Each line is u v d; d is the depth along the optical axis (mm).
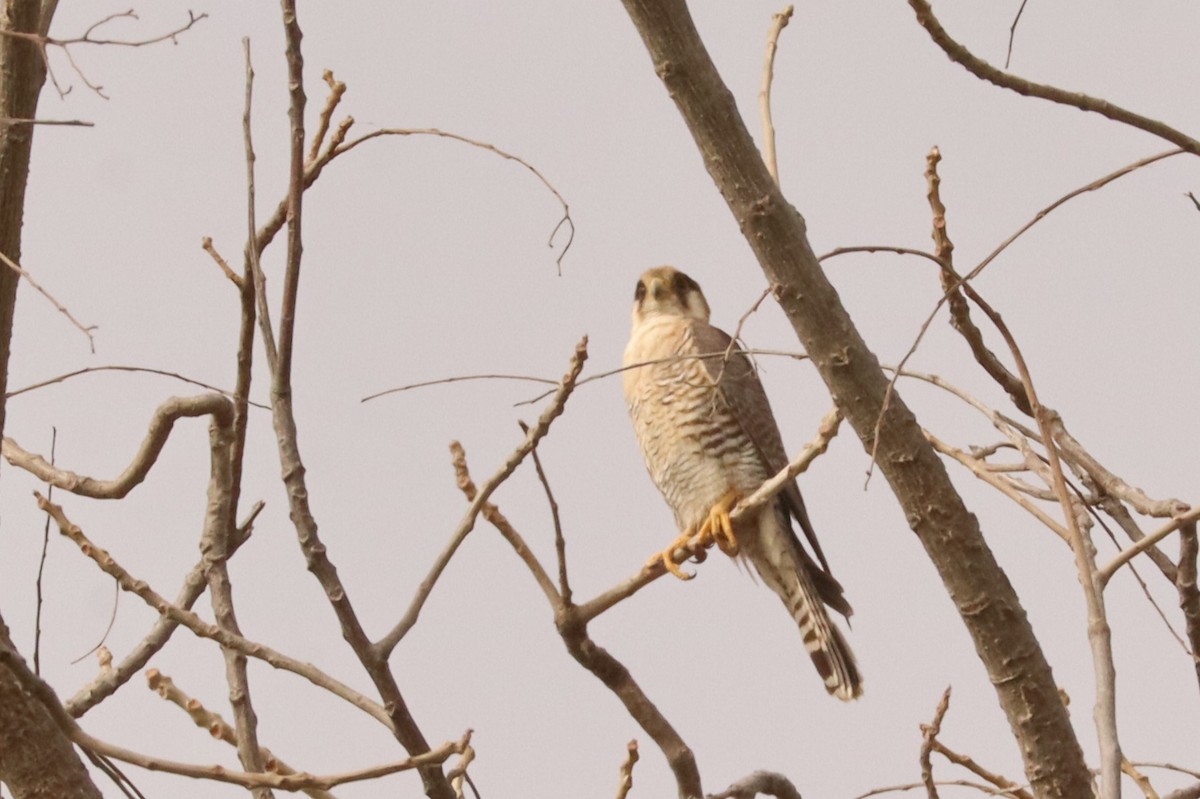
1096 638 6766
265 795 8555
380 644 7789
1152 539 6914
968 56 7547
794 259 6898
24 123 6887
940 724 8406
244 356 9109
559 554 9266
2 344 7613
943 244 8320
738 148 6820
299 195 8164
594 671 9641
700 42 6773
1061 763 7074
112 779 7188
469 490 9211
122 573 8094
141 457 9164
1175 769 8812
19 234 7609
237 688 8922
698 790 9773
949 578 7102
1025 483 8836
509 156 8539
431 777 8008
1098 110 7664
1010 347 6910
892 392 6953
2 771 6867
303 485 7898
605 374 7762
